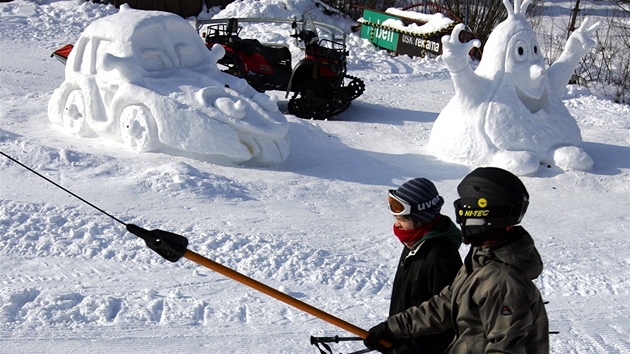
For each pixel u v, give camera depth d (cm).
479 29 2370
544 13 2830
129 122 1062
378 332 352
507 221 307
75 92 1140
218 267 364
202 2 2489
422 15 2147
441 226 368
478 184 310
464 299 308
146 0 2381
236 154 1048
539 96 1199
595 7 2920
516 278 297
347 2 2598
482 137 1177
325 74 1458
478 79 1195
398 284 377
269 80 1477
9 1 2284
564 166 1170
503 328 293
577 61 1232
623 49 2266
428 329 342
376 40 2248
